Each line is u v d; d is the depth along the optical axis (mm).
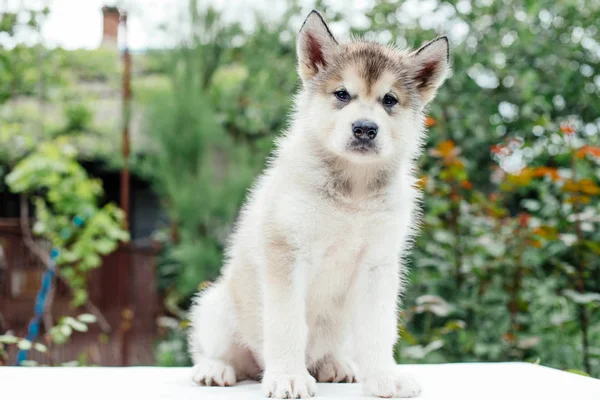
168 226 3508
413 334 1811
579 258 1738
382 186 1198
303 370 1163
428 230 1850
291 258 1175
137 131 3430
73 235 2627
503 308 1764
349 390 1208
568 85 2416
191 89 2852
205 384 1238
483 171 2424
